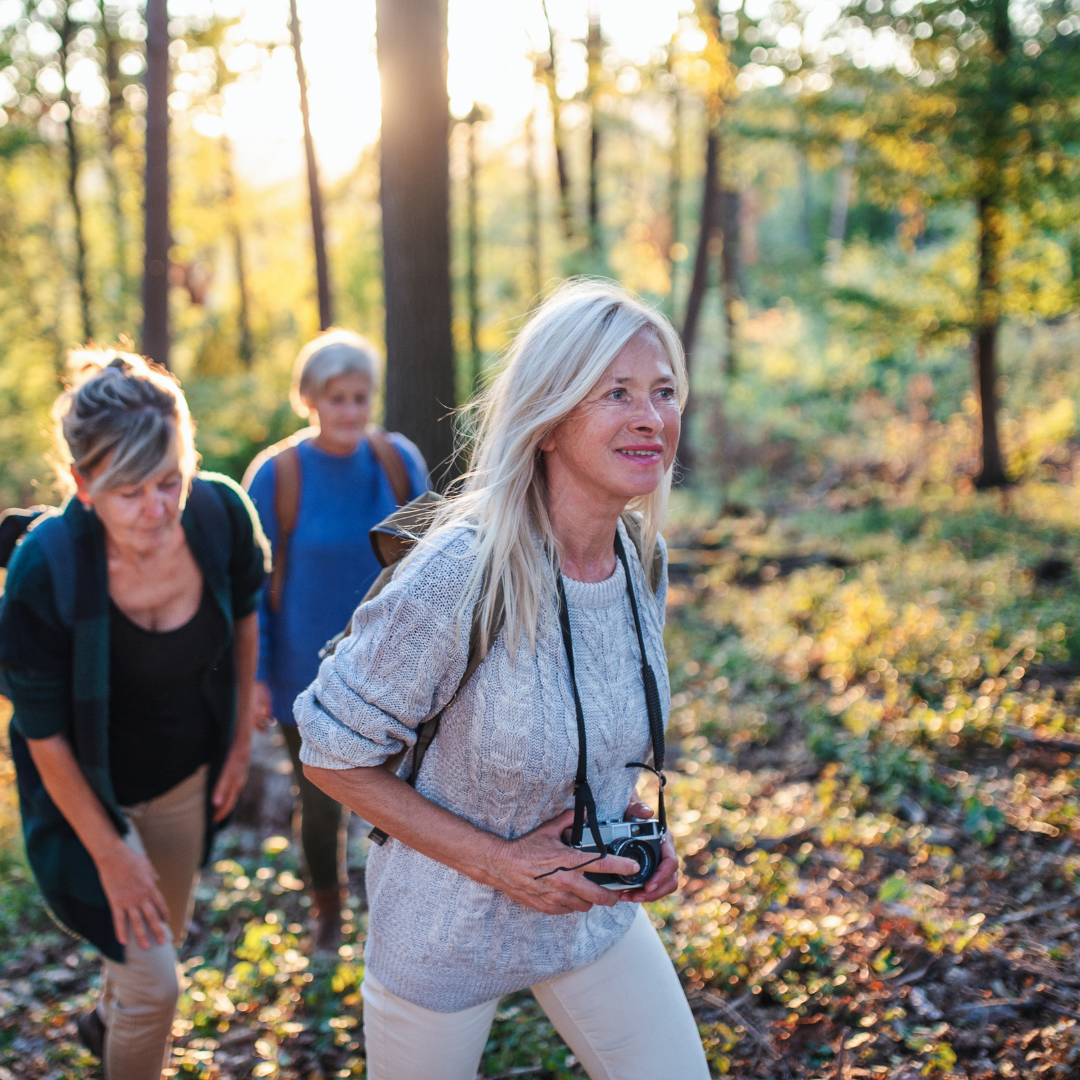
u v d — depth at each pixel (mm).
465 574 1548
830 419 18203
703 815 4312
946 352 17953
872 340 13656
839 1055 2543
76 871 2189
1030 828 3906
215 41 10312
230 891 4016
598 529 1660
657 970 1858
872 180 12883
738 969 3020
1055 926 3215
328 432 3373
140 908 2180
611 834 1646
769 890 3572
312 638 3330
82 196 16906
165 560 2223
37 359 16422
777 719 5664
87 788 2154
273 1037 2957
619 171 21750
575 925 1758
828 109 12312
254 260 21562
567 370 1538
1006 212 12148
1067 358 16688
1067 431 13391
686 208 24891
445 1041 1771
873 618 6855
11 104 13977
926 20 11133
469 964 1718
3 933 3736
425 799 1644
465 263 18750
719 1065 2625
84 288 15656
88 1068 2838
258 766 4781
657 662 1759
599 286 1643
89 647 2107
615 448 1568
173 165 16531
